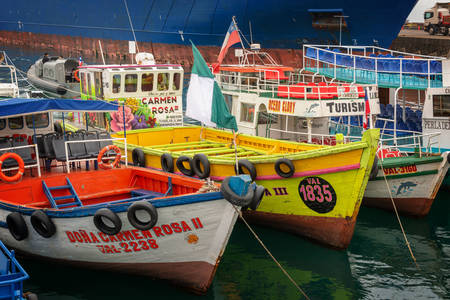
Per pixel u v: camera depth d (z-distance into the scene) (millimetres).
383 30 38094
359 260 11992
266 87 18094
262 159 12562
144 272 10195
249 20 42250
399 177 14648
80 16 48062
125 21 46938
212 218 9125
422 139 17656
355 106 15203
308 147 14148
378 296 10266
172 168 13883
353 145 11203
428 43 44875
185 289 10086
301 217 12773
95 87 18578
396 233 13828
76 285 10359
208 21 44031
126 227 9453
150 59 19531
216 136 17453
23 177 11938
